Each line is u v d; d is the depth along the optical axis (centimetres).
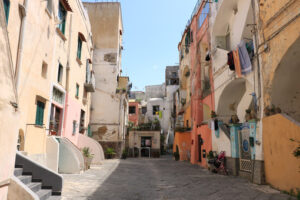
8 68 451
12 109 463
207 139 1611
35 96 892
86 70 1917
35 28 870
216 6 1554
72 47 1420
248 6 1263
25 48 793
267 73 891
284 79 845
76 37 1516
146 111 4428
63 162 1170
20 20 763
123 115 2711
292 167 716
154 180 1034
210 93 1659
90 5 2611
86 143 1716
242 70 1091
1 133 424
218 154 1374
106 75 2466
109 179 1030
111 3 2612
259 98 946
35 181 693
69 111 1394
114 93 2430
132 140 2973
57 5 1118
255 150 945
